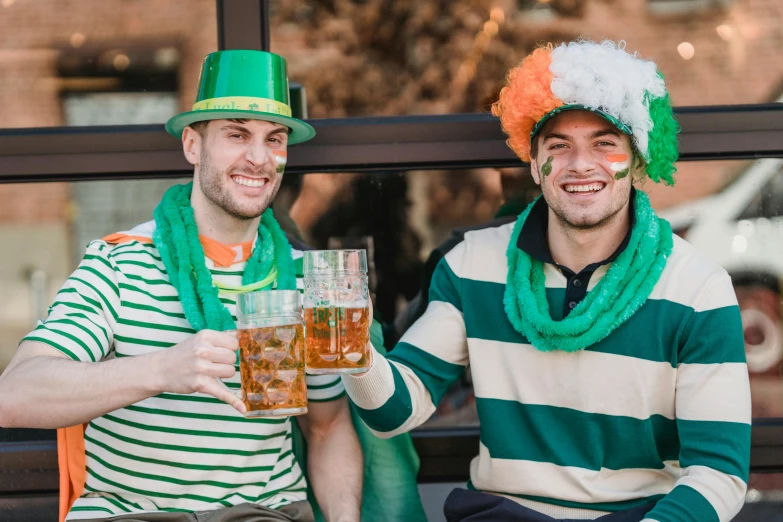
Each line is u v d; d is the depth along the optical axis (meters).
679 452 1.83
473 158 2.20
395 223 2.23
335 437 1.97
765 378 2.21
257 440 1.80
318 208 2.22
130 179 2.20
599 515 1.77
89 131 2.18
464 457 2.20
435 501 2.20
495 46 2.34
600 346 1.78
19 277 2.22
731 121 2.18
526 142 1.91
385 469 2.06
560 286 1.86
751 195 2.20
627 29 2.31
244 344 1.49
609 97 1.72
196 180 1.89
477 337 1.89
